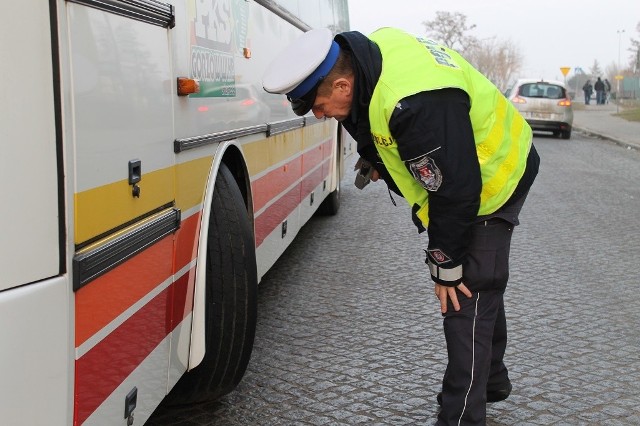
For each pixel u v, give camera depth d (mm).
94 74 2295
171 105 3055
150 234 2783
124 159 2539
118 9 2477
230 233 3781
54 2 2049
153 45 2838
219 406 4070
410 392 4273
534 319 5562
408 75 2854
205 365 3820
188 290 3354
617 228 9141
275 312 5766
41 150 2014
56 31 2061
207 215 3529
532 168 3320
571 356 4824
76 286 2168
